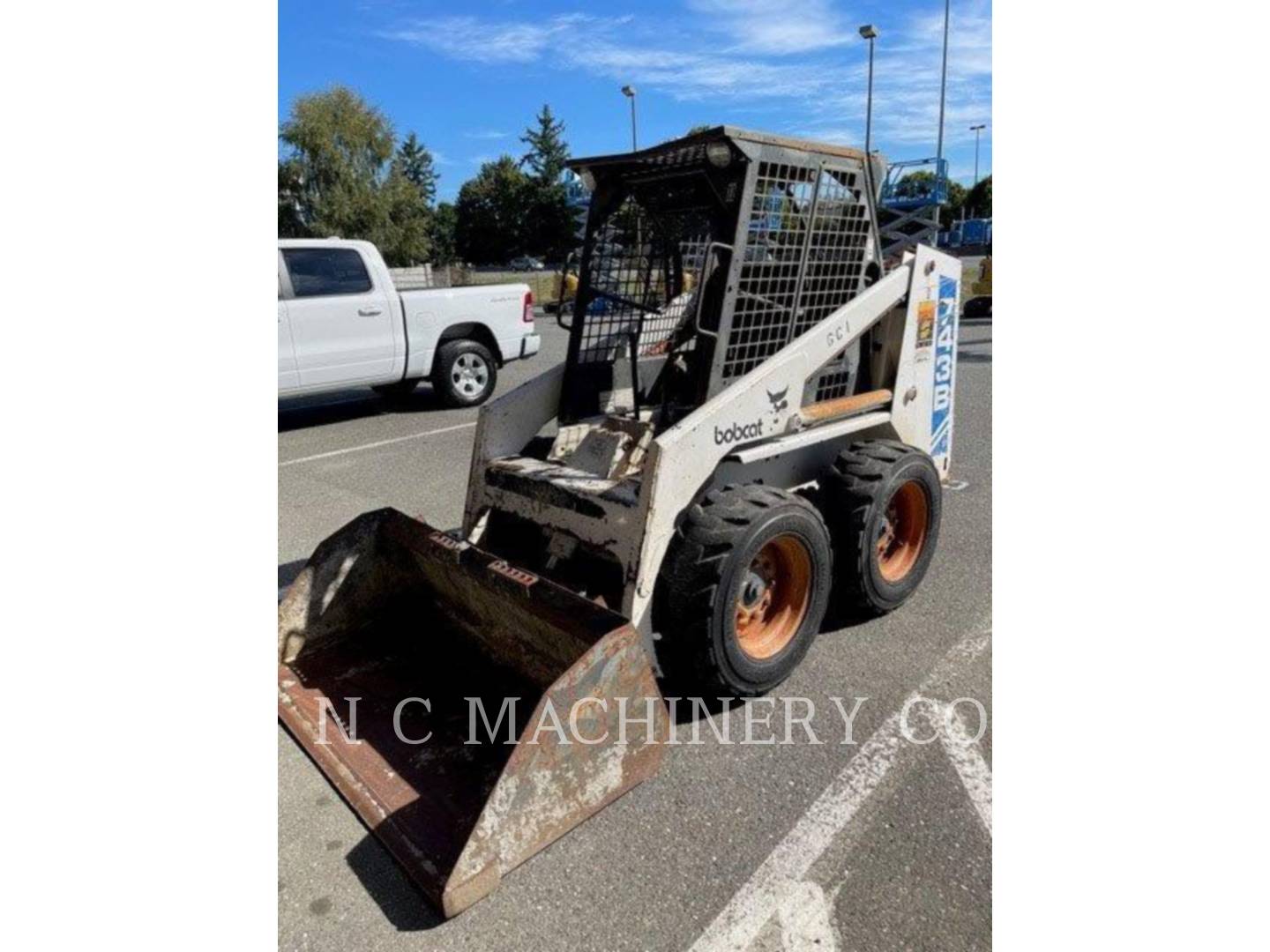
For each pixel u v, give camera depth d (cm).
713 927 205
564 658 271
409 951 202
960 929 201
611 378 381
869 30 1584
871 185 352
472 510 357
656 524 276
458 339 882
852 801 248
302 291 744
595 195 349
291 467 657
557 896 217
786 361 315
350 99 3120
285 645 325
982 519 490
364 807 247
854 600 354
